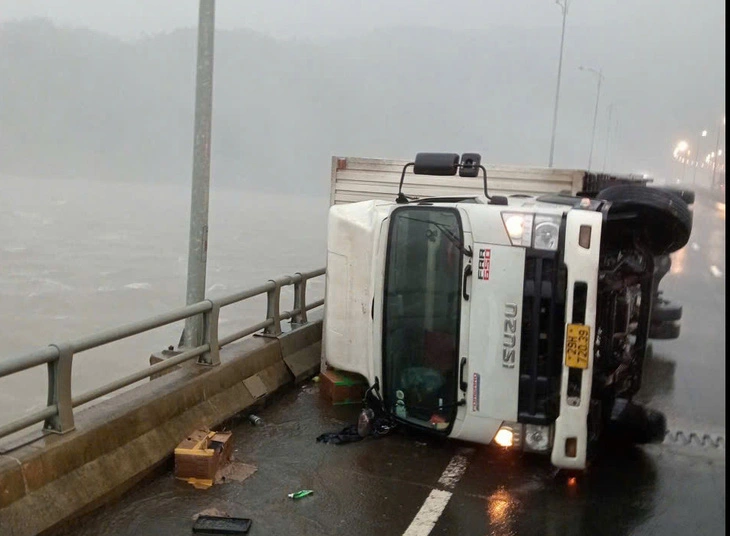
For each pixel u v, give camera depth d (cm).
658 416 641
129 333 525
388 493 521
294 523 472
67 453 457
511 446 550
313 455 589
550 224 526
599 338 588
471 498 516
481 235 547
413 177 804
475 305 550
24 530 408
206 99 727
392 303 611
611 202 671
